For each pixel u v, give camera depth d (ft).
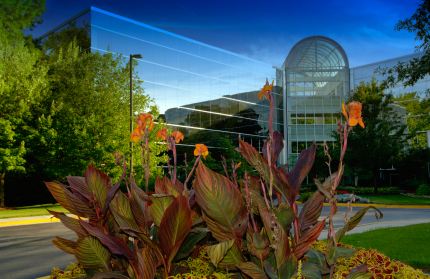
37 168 83.56
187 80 123.34
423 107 138.62
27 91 74.18
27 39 106.11
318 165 106.11
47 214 62.13
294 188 9.54
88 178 11.10
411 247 24.86
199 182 9.32
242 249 10.32
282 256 8.83
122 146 69.46
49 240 37.63
